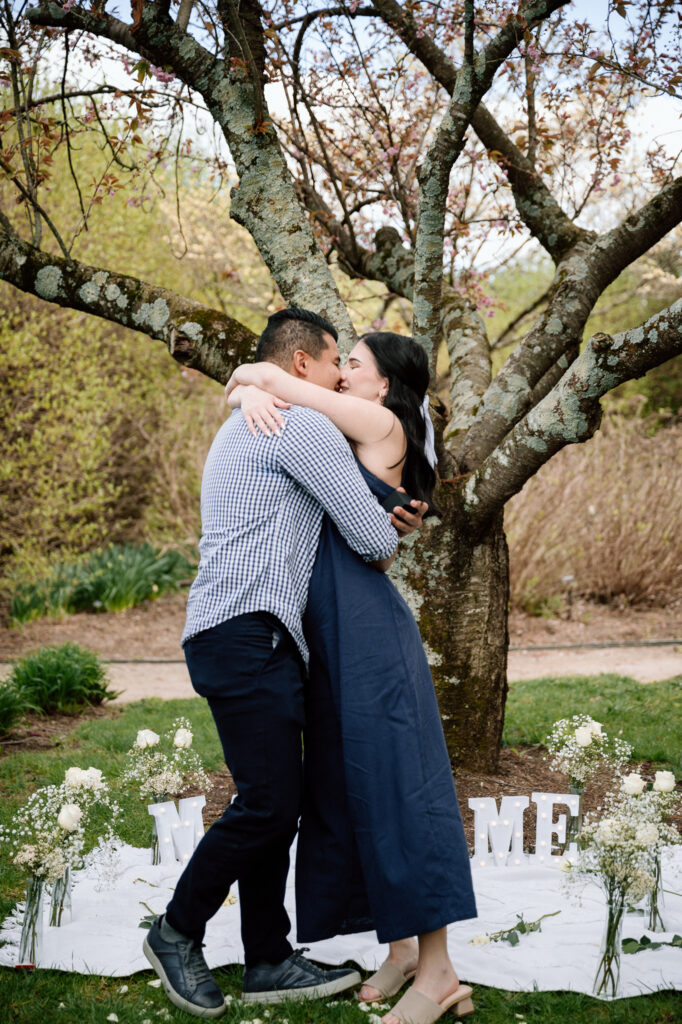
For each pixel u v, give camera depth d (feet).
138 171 15.46
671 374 53.98
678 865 10.98
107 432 37.70
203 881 7.76
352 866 7.95
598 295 13.89
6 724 17.74
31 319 34.88
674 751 15.66
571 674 24.85
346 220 16.44
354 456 8.21
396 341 8.84
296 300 12.76
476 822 10.97
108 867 10.03
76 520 39.73
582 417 11.50
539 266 49.26
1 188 18.60
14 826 12.29
